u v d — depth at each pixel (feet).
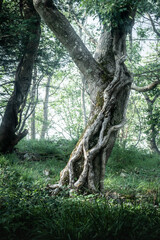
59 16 17.94
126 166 28.71
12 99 28.91
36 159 28.22
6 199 12.79
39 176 21.15
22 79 29.35
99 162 17.08
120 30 18.97
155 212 11.62
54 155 30.25
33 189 15.01
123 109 18.28
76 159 17.20
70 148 32.73
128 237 9.37
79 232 9.12
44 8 17.80
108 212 10.87
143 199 15.57
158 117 36.70
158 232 9.69
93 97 18.56
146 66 33.32
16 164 23.73
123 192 17.81
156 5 24.08
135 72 31.96
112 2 17.60
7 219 10.55
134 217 10.80
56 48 32.27
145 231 9.67
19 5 29.91
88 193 16.38
